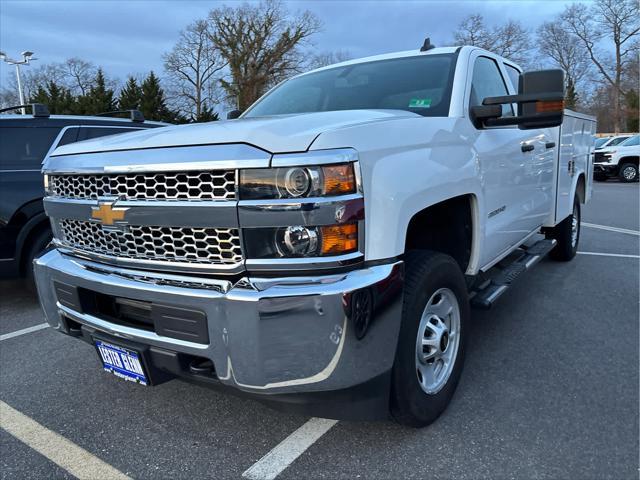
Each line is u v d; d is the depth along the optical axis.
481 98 3.36
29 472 2.39
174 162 2.02
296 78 3.95
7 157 4.84
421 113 2.97
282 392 1.96
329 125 2.08
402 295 2.12
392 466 2.33
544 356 3.46
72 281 2.48
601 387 3.01
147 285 2.16
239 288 1.95
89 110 36.22
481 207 2.99
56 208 2.62
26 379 3.36
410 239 2.96
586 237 7.88
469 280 3.10
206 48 48.62
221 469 2.36
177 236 2.09
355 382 2.01
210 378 2.11
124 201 2.20
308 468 2.34
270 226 1.90
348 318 1.91
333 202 1.88
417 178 2.27
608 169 19.80
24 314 4.80
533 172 4.07
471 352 3.55
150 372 2.27
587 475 2.23
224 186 1.95
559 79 2.63
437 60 3.38
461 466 2.31
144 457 2.47
